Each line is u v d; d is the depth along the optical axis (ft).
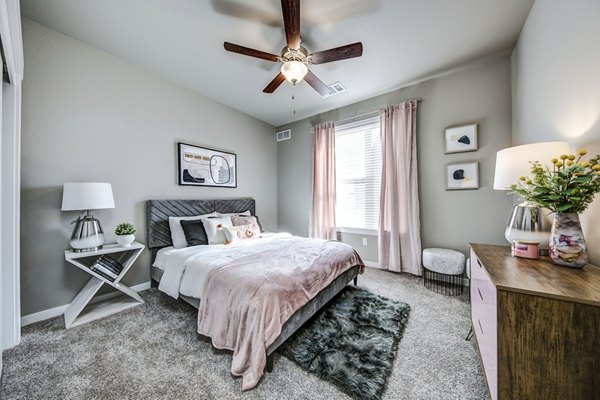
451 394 4.05
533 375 2.76
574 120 4.35
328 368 4.62
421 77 9.51
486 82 8.51
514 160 4.76
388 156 10.51
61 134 7.00
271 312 4.54
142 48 7.72
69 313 6.65
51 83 6.83
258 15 6.32
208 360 4.95
